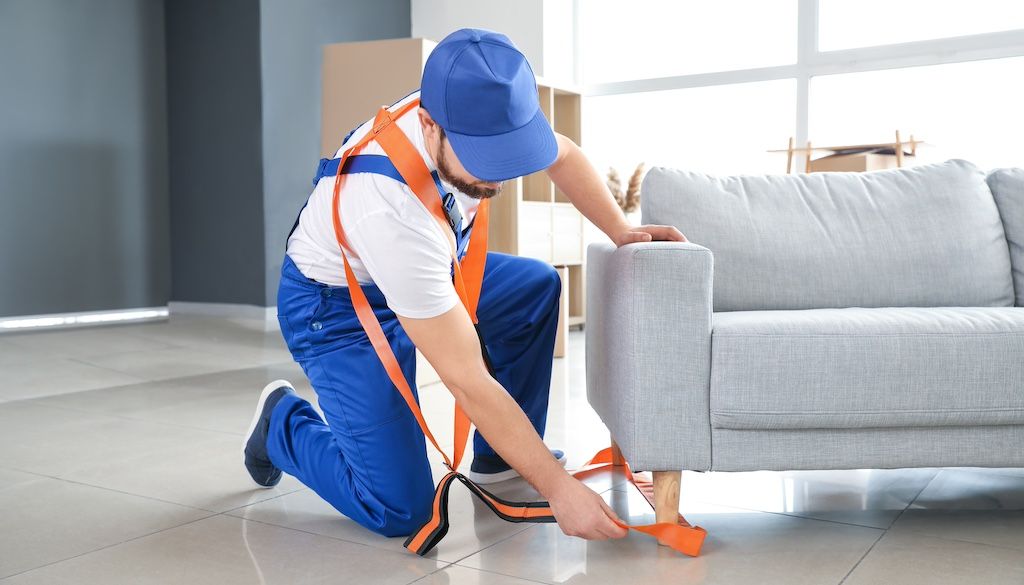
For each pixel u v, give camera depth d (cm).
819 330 161
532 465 147
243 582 147
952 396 160
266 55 620
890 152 459
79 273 622
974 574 147
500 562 155
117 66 640
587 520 145
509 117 127
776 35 587
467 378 145
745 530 171
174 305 676
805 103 571
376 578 148
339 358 167
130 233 652
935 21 536
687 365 162
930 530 170
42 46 597
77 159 619
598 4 643
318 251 166
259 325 581
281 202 635
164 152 669
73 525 178
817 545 162
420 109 136
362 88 369
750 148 595
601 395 196
